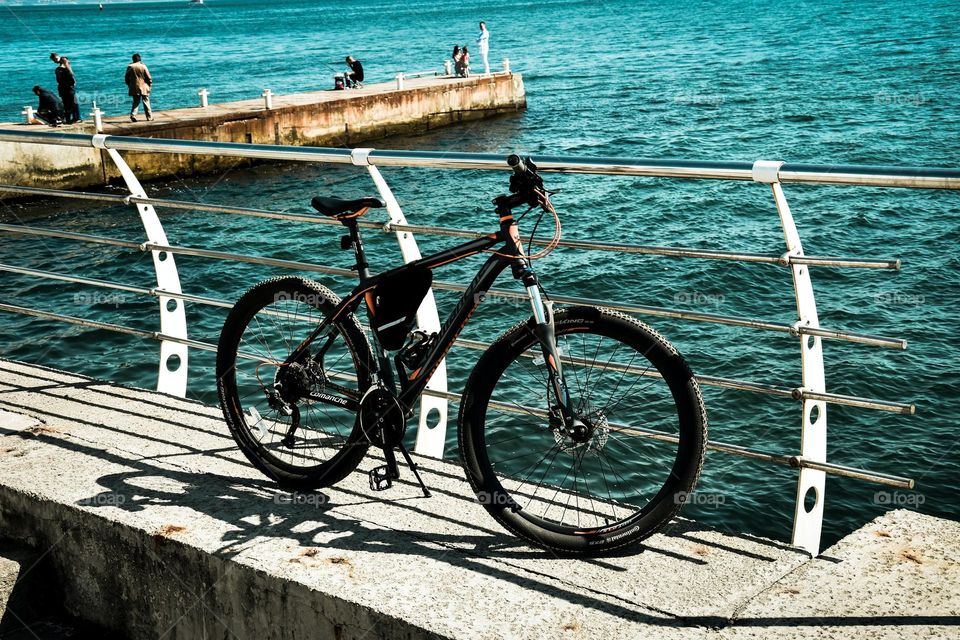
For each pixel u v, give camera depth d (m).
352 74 40.03
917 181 2.41
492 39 98.44
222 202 27.02
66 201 26.78
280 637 2.72
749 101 43.06
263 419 3.68
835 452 10.66
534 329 2.82
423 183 28.73
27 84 70.38
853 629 2.38
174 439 3.71
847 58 58.88
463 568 2.72
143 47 116.75
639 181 26.23
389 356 3.13
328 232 21.50
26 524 3.23
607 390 9.89
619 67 61.69
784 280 17.59
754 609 2.49
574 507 3.10
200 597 2.86
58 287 18.19
